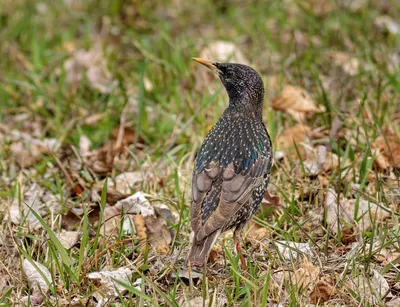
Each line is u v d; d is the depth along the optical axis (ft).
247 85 32.81
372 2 57.26
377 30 53.36
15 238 33.45
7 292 28.86
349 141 37.81
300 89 44.37
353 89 45.98
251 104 32.86
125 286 27.45
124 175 38.96
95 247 30.96
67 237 32.68
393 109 43.06
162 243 32.83
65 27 58.75
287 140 40.91
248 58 52.54
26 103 48.57
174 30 57.21
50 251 30.63
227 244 32.89
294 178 36.78
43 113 46.88
